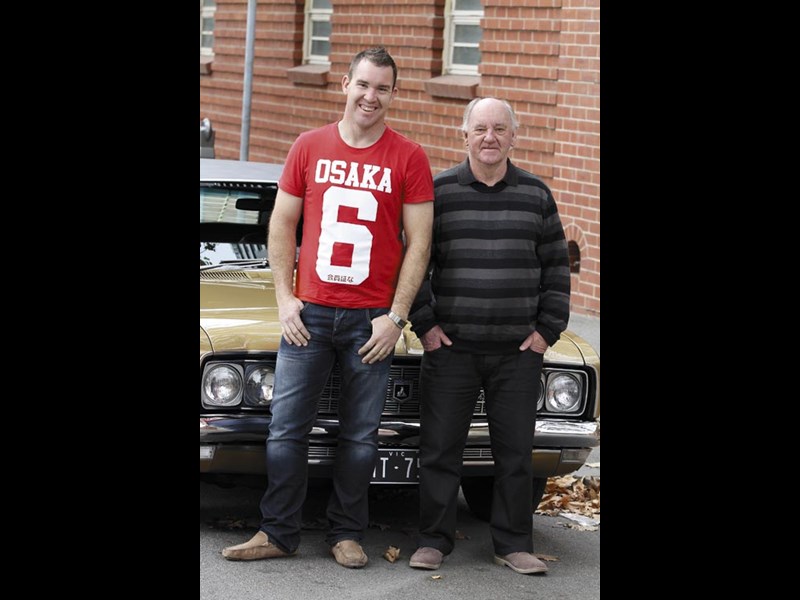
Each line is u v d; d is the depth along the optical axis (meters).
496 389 5.21
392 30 12.88
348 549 5.13
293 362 5.05
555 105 10.70
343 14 13.70
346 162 5.02
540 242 5.18
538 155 10.91
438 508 5.22
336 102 14.05
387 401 5.40
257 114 15.61
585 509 6.28
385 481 5.35
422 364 5.25
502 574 5.17
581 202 10.43
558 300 5.18
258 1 15.46
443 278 5.13
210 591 4.69
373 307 5.06
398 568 5.18
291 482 5.11
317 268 5.04
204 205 6.45
